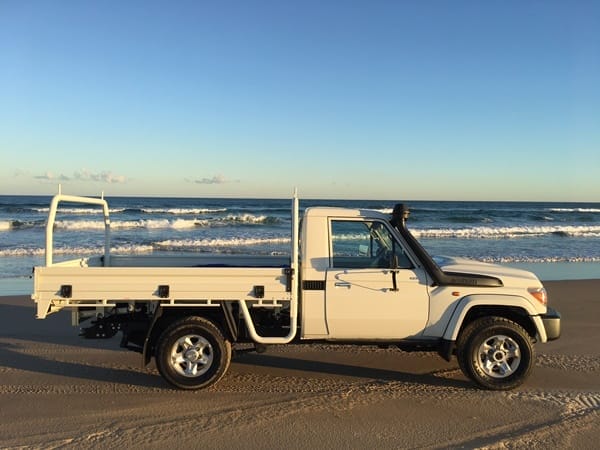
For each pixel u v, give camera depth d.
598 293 11.09
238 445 3.73
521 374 4.94
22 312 8.77
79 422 4.15
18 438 3.83
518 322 5.33
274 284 4.92
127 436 3.88
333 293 5.02
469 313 5.20
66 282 4.77
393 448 3.70
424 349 5.39
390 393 4.89
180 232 28.12
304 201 78.12
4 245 20.23
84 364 5.83
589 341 7.05
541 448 3.69
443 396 4.81
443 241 25.84
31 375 5.42
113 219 34.94
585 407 4.50
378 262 5.23
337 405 4.55
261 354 6.27
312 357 6.18
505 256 19.73
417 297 5.03
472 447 3.70
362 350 6.51
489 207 78.50
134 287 4.82
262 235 26.52
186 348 4.93
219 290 4.88
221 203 77.94
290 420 4.20
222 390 4.95
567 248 22.77
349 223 5.20
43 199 93.56
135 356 6.16
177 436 3.88
